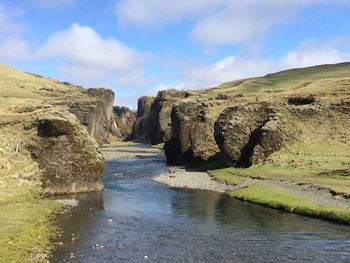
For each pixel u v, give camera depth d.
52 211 46.66
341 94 117.00
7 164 54.56
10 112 111.50
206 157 107.00
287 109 98.75
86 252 31.50
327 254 31.19
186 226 41.25
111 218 44.62
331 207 46.16
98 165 65.56
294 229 39.53
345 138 87.44
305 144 89.19
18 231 35.22
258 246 33.69
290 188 59.91
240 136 91.62
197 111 115.50
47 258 29.45
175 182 76.50
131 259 30.00
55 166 60.94
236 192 61.97
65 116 64.44
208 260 29.95
